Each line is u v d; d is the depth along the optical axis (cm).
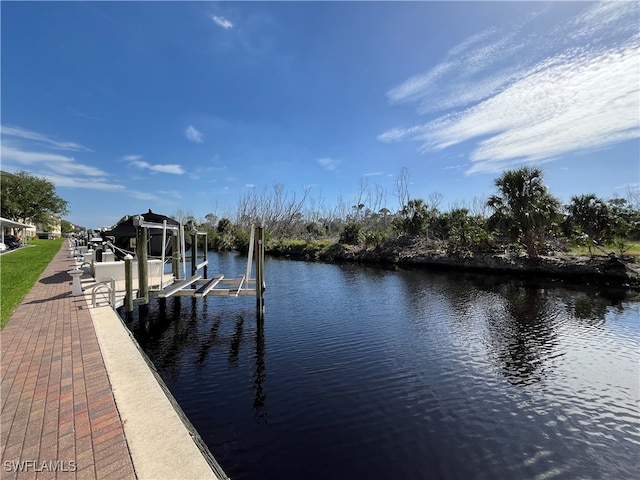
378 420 453
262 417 457
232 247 3803
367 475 346
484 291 1386
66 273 1143
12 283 909
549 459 379
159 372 608
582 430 436
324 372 609
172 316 995
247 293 927
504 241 2031
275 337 812
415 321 954
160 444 229
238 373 605
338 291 1412
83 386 318
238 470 352
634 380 580
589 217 1836
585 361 662
